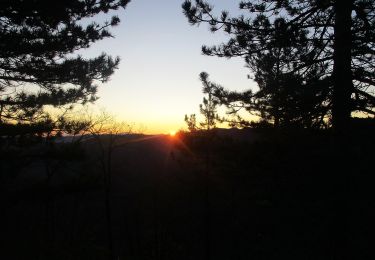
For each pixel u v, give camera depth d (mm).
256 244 20031
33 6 8328
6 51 8609
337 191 8023
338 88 8148
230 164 9328
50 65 9844
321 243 11141
